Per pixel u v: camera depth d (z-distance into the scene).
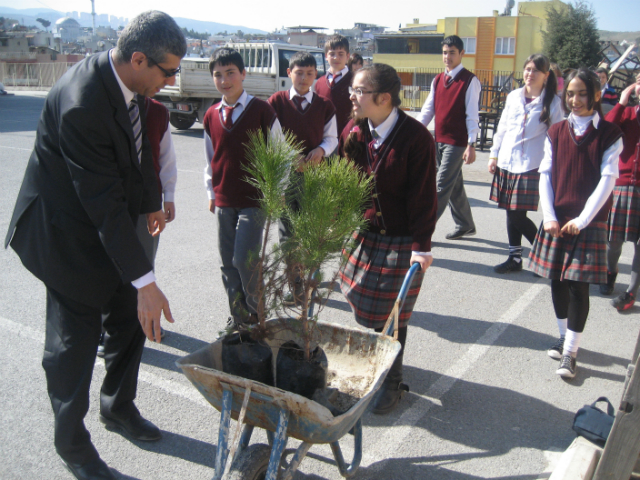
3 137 13.16
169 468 2.63
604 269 3.34
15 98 26.70
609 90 9.66
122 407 2.79
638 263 4.41
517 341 4.02
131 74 2.12
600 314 4.48
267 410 2.01
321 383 2.20
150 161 2.69
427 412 3.13
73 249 2.22
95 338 2.39
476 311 4.52
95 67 2.10
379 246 2.99
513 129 5.05
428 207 2.80
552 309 4.58
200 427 2.94
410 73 43.53
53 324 2.34
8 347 3.69
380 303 2.95
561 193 3.49
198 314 4.29
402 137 2.76
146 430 2.80
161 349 3.74
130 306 2.66
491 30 42.09
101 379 3.33
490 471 2.66
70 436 2.37
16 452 2.70
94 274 2.28
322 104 4.61
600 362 3.74
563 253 3.50
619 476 2.09
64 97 2.08
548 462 2.73
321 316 4.33
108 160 2.14
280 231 4.36
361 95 2.71
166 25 2.07
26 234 2.24
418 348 3.88
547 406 3.22
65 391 2.34
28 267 2.27
